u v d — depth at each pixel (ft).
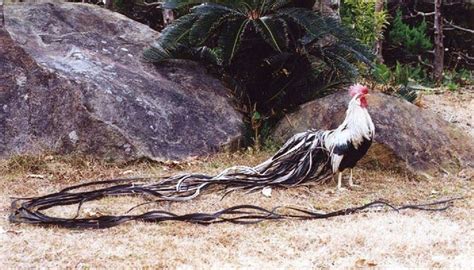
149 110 20.10
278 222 14.85
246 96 22.52
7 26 21.61
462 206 16.28
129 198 16.39
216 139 20.54
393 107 20.11
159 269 12.13
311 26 20.74
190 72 22.72
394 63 41.22
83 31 22.90
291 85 22.26
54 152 18.94
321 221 14.94
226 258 12.69
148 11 35.47
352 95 17.07
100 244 13.32
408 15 42.55
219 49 22.03
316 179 17.74
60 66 20.38
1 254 12.67
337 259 12.69
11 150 18.85
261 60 22.45
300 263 12.46
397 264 12.46
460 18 42.16
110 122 19.26
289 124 21.03
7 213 15.29
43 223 14.43
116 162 18.97
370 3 28.84
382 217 15.23
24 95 19.56
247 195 16.80
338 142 17.10
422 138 19.69
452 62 42.01
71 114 19.26
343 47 21.70
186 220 14.79
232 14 21.20
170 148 19.74
